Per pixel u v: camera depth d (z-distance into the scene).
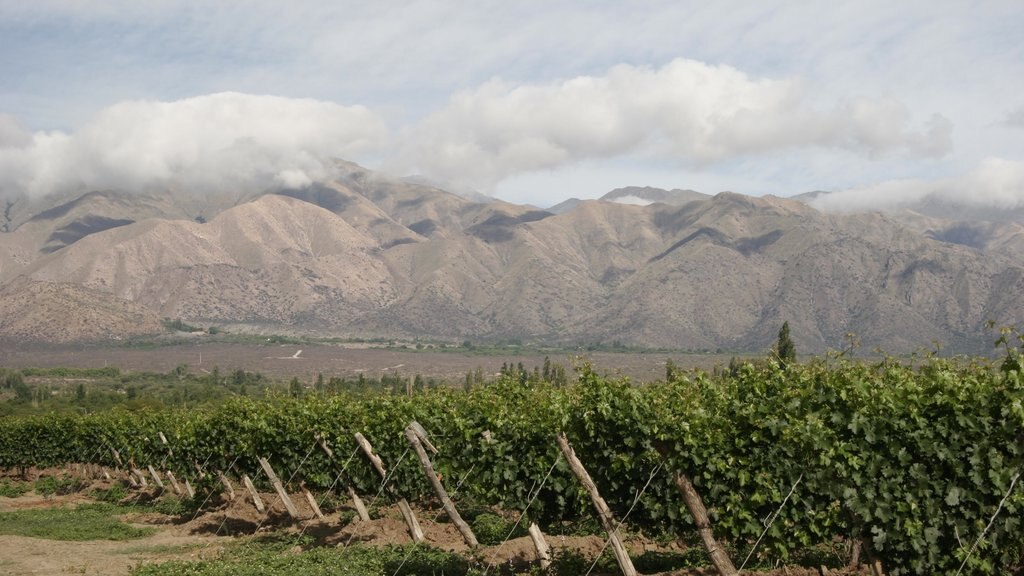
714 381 15.79
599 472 15.43
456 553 18.36
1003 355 12.99
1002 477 11.45
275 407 28.81
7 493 41.97
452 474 18.61
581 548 17.42
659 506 14.98
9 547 23.94
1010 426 11.38
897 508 12.05
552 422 15.81
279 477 27.34
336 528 23.56
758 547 14.20
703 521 13.79
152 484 41.50
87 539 25.92
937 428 11.93
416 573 16.72
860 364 14.95
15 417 61.44
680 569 15.51
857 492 12.44
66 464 50.03
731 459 13.56
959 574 11.73
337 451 24.23
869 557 12.73
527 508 16.67
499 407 18.30
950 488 11.84
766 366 15.12
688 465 13.89
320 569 17.36
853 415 12.59
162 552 22.86
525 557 17.38
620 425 14.81
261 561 18.88
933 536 11.89
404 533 21.45
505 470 17.02
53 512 33.03
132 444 39.97
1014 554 12.09
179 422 37.66
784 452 13.34
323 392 31.09
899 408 12.34
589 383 15.39
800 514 13.30
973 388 12.17
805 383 14.11
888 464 12.23
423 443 21.34
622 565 14.38
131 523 29.67
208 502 32.81
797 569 14.55
